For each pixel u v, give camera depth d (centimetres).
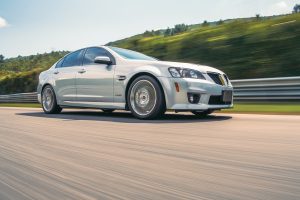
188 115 548
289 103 800
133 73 483
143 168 186
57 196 142
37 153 234
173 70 455
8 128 384
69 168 189
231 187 148
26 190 152
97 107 538
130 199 135
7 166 198
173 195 139
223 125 391
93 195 142
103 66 530
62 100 600
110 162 202
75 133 334
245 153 223
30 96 1482
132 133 330
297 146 247
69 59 607
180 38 1673
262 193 138
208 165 191
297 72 1197
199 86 450
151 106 468
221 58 1425
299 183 151
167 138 295
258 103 852
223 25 1619
